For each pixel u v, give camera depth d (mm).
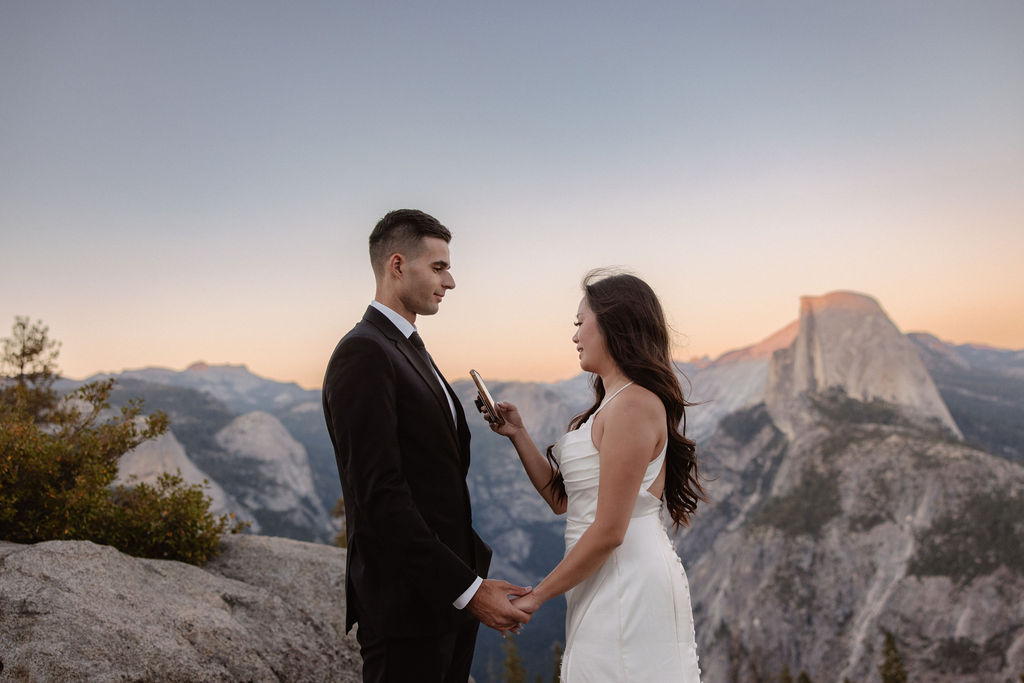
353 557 3318
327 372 3270
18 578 4430
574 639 3047
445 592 2988
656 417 2957
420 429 3275
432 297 3496
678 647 2959
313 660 5281
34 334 11305
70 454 6695
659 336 3121
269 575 6348
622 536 2877
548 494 3713
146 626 4445
